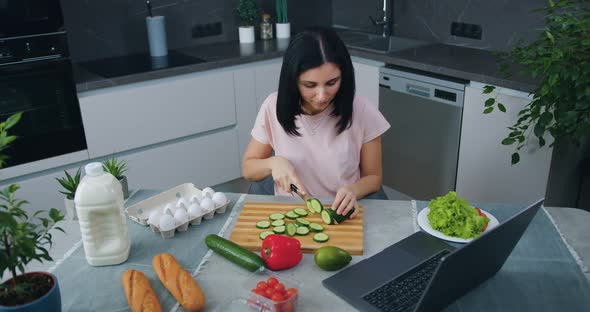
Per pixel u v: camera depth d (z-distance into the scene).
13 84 2.69
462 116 2.86
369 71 3.31
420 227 1.53
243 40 3.79
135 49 3.55
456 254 1.05
